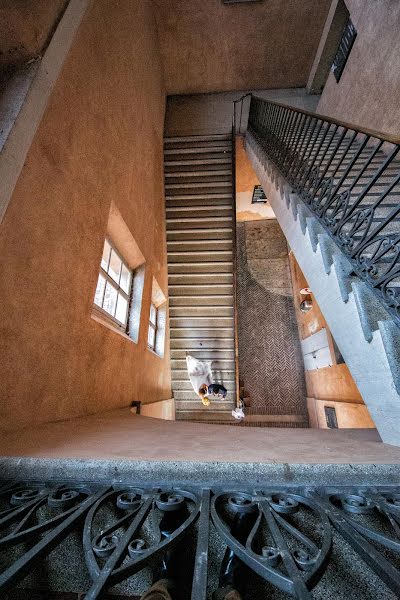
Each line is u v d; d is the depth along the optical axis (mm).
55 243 2010
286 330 8500
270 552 767
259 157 5938
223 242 6555
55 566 989
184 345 6504
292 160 4121
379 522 959
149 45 6219
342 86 6512
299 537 821
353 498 1014
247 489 1051
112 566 711
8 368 1527
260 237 10203
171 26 7582
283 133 4742
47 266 1908
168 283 6492
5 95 1692
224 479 1078
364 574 913
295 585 653
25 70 1781
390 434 1710
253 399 7680
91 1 2561
